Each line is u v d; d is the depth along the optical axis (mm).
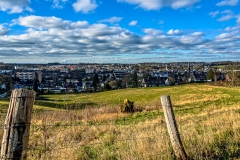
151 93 58188
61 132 10406
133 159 5305
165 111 5270
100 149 7520
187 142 6188
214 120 8977
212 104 27859
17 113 3064
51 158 6332
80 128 11234
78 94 88750
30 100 3178
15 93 3107
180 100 39688
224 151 5852
